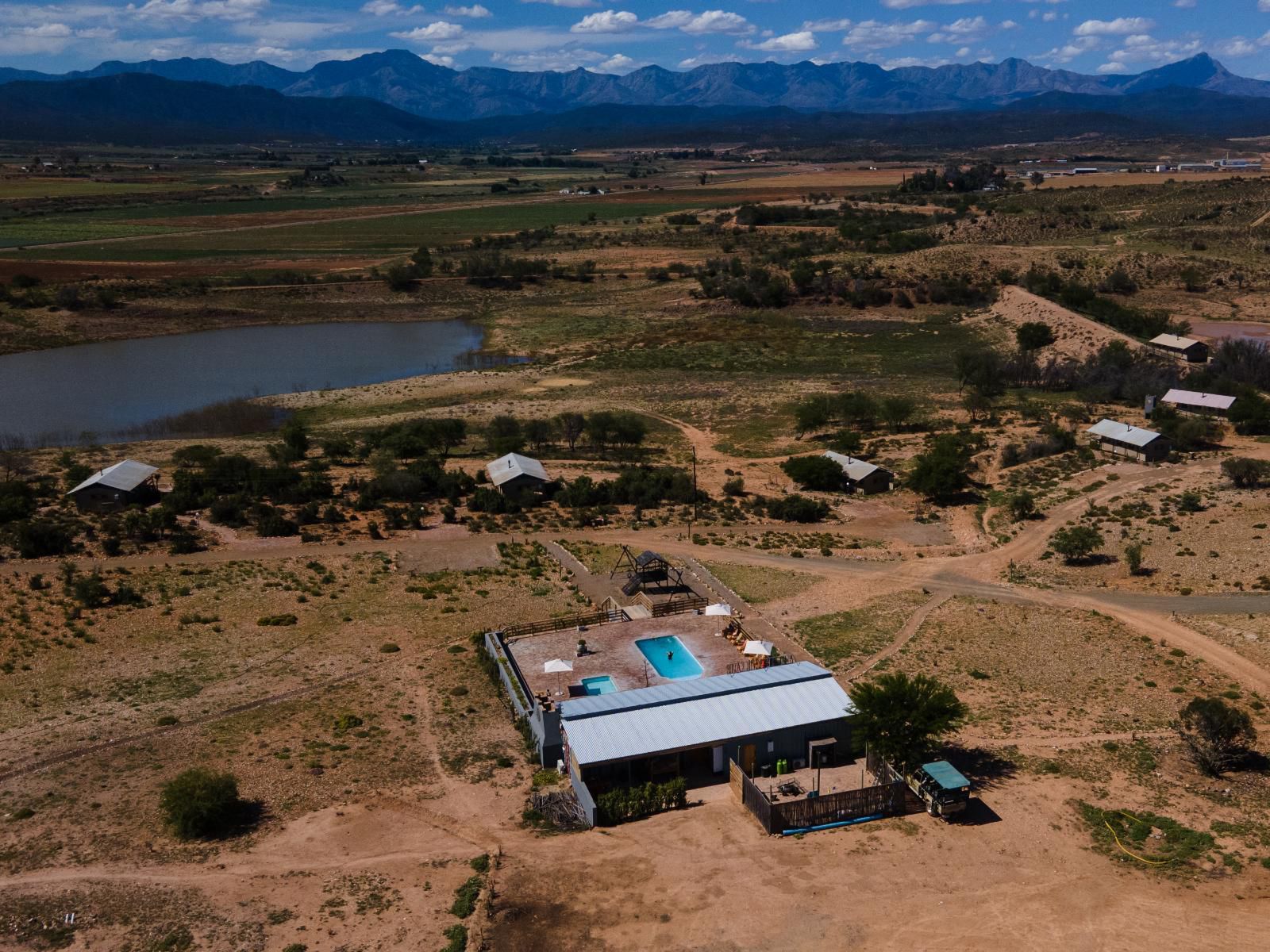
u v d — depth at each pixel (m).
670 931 40.00
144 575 84.38
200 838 47.00
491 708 60.88
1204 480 101.56
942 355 183.75
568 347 198.75
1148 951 38.31
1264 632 67.50
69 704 62.03
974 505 101.25
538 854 45.50
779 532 94.94
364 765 53.88
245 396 162.62
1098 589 77.62
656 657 65.19
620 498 105.44
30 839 46.97
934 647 68.19
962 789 47.41
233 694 63.22
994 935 39.50
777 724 52.69
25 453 123.56
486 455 124.44
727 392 158.88
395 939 39.47
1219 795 48.91
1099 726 56.56
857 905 41.41
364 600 79.38
